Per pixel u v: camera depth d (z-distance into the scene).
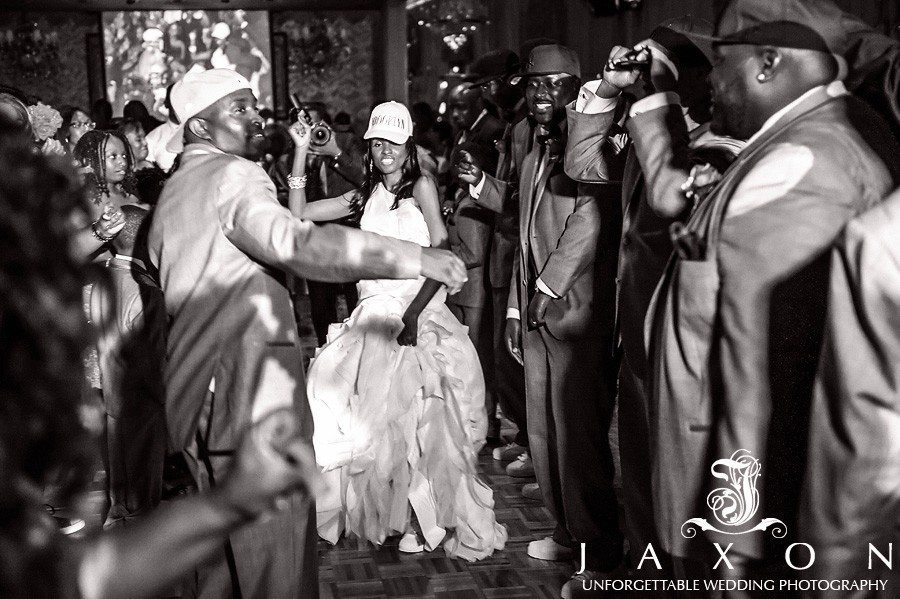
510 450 4.89
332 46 12.80
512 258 4.83
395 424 3.68
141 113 9.01
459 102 7.06
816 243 1.96
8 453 0.86
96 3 11.60
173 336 2.55
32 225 0.88
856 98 2.21
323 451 3.70
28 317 0.87
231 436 2.49
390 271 2.39
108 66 12.12
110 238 3.49
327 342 3.93
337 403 3.73
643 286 2.71
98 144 3.67
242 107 2.69
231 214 2.46
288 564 2.49
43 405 0.88
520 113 4.64
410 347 3.76
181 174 2.61
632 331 2.75
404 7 11.76
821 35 2.07
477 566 3.56
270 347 2.51
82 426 0.92
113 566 0.93
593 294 3.26
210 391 2.53
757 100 2.13
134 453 3.71
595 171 3.10
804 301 2.21
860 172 2.02
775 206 1.97
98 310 3.63
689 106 2.68
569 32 8.63
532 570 3.51
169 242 2.54
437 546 3.76
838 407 1.68
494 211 4.52
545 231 3.43
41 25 12.27
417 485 3.69
